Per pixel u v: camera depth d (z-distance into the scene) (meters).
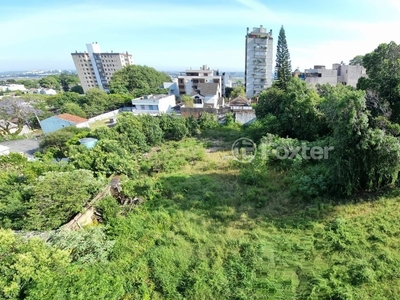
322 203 9.59
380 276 6.24
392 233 7.59
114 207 9.67
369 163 9.20
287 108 17.34
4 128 27.75
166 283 6.68
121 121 19.20
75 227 8.44
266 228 8.73
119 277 6.22
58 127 25.25
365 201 9.48
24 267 5.09
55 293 4.77
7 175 10.91
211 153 17.33
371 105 10.38
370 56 14.54
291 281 6.45
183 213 9.97
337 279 6.31
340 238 7.71
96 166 12.64
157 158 15.98
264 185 11.70
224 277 6.75
